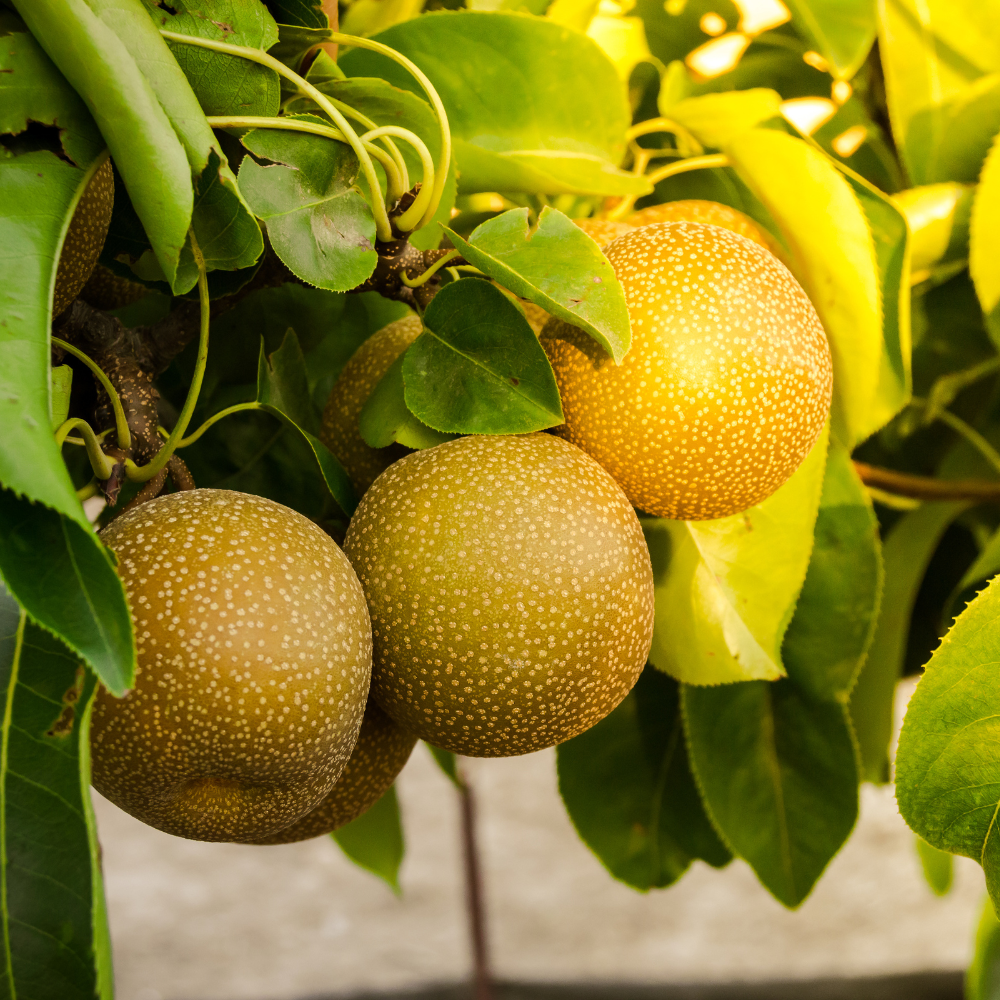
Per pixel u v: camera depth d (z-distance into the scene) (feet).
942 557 2.67
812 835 2.17
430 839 6.51
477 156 1.94
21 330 1.52
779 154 1.93
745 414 1.73
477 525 1.67
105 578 1.49
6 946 1.50
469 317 1.76
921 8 2.19
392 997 5.39
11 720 1.54
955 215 2.20
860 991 5.31
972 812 1.79
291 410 1.88
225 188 1.64
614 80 1.98
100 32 1.56
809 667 2.16
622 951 5.62
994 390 2.50
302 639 1.61
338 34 1.75
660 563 1.95
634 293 1.73
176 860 6.53
